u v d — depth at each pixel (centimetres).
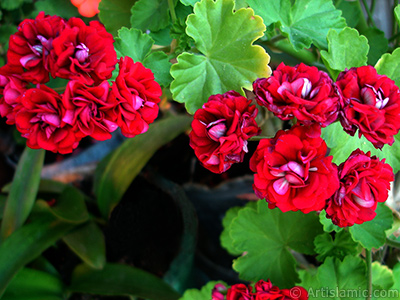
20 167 48
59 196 54
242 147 31
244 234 46
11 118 32
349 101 31
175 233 56
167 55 38
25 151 49
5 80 32
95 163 63
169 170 60
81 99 29
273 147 30
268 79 30
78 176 63
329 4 39
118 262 56
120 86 30
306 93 30
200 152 31
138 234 57
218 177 58
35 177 48
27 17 60
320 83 30
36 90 30
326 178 29
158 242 56
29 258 46
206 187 58
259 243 45
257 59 35
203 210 63
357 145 37
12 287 47
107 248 56
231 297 37
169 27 44
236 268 45
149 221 57
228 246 52
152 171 58
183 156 60
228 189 58
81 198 52
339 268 42
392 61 36
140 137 50
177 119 51
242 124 30
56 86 47
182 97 36
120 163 51
